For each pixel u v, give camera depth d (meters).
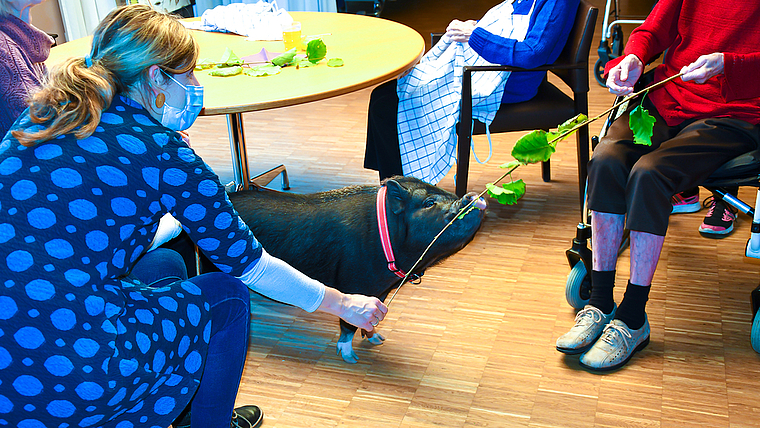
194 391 1.26
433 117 2.69
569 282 2.12
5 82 1.44
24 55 1.52
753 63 1.78
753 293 1.99
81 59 1.11
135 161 1.05
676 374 1.87
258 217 1.85
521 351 2.00
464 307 2.22
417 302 2.26
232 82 2.25
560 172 3.22
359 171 3.29
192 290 1.24
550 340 2.04
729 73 1.79
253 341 2.10
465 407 1.77
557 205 2.89
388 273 1.83
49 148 1.01
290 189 3.09
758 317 1.89
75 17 4.41
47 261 0.97
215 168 3.41
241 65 2.43
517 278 2.37
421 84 2.67
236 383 1.42
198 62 2.47
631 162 1.88
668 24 2.10
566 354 1.96
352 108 4.22
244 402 1.82
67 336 0.99
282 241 1.83
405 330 2.12
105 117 1.07
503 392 1.83
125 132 1.06
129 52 1.09
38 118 1.02
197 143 3.75
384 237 1.74
